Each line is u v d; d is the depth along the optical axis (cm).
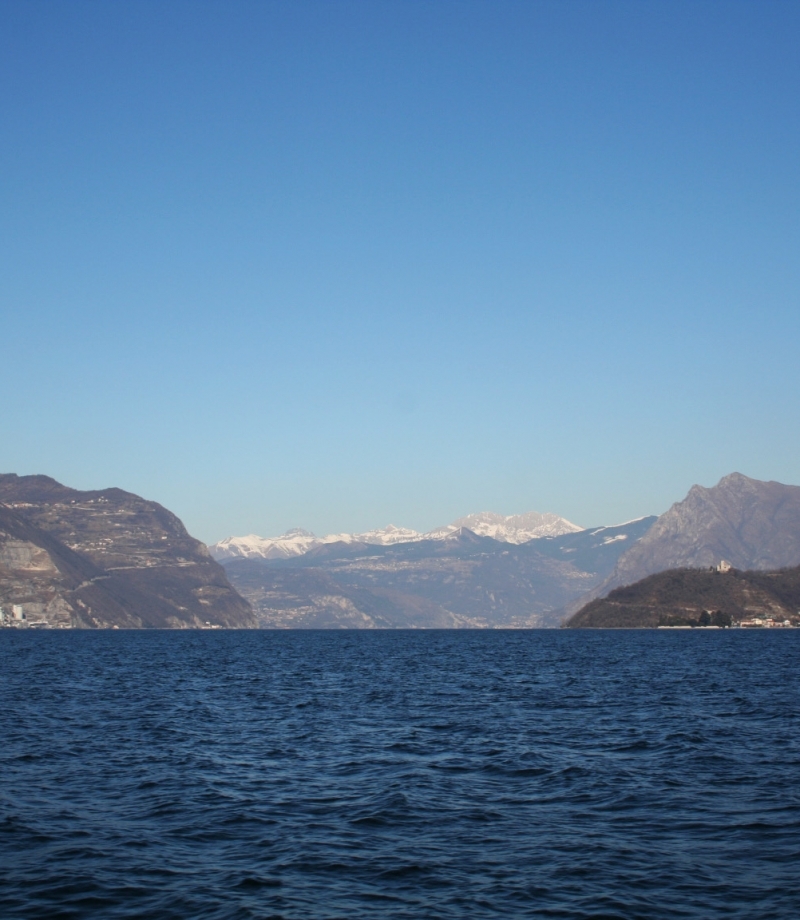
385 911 2475
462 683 9956
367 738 5484
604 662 14375
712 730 5766
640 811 3553
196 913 2467
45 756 4762
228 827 3328
